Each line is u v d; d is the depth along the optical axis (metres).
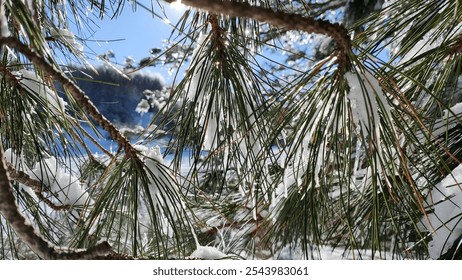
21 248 1.32
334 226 1.12
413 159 1.00
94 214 0.92
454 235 0.97
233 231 1.61
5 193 0.42
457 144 1.01
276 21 0.45
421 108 1.00
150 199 0.92
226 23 1.08
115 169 0.95
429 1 0.90
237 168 1.05
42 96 0.96
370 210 1.07
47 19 1.04
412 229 1.12
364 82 0.63
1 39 0.53
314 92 0.70
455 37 0.87
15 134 1.01
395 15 0.94
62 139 1.13
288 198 1.01
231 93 1.01
